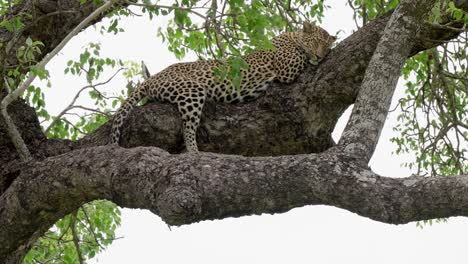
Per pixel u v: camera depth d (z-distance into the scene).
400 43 9.04
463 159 14.43
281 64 13.07
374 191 7.44
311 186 7.68
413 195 7.33
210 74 12.51
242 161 7.98
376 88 8.70
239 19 9.41
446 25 9.95
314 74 11.17
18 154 10.78
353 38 11.23
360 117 8.48
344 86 10.95
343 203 7.61
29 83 9.85
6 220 9.80
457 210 7.21
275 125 11.05
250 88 12.78
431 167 14.43
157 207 7.93
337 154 7.86
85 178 8.98
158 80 12.52
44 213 9.73
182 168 7.96
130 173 8.45
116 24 13.45
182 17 9.91
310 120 11.04
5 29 11.91
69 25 12.36
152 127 10.68
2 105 9.61
